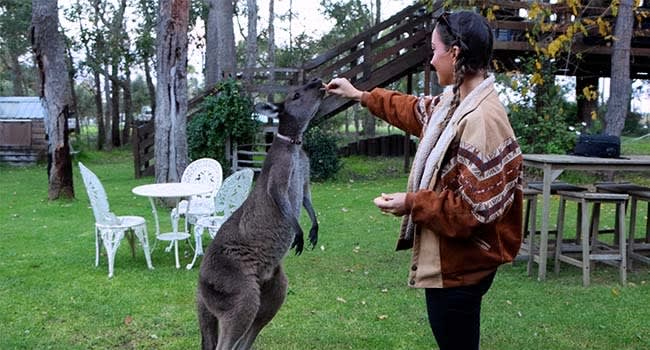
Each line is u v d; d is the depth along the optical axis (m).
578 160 5.01
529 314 4.29
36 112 16.25
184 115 9.24
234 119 11.46
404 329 4.03
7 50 27.25
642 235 7.02
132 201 9.55
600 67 12.77
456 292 2.08
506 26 9.88
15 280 5.15
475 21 2.03
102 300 4.63
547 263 5.77
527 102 11.33
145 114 30.72
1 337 3.87
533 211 5.30
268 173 2.85
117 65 22.86
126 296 4.74
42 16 9.01
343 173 13.36
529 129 11.16
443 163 2.03
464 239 2.02
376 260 5.85
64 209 8.75
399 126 2.69
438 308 2.13
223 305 2.89
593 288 4.94
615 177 11.41
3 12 21.84
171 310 4.42
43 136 16.16
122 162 17.72
